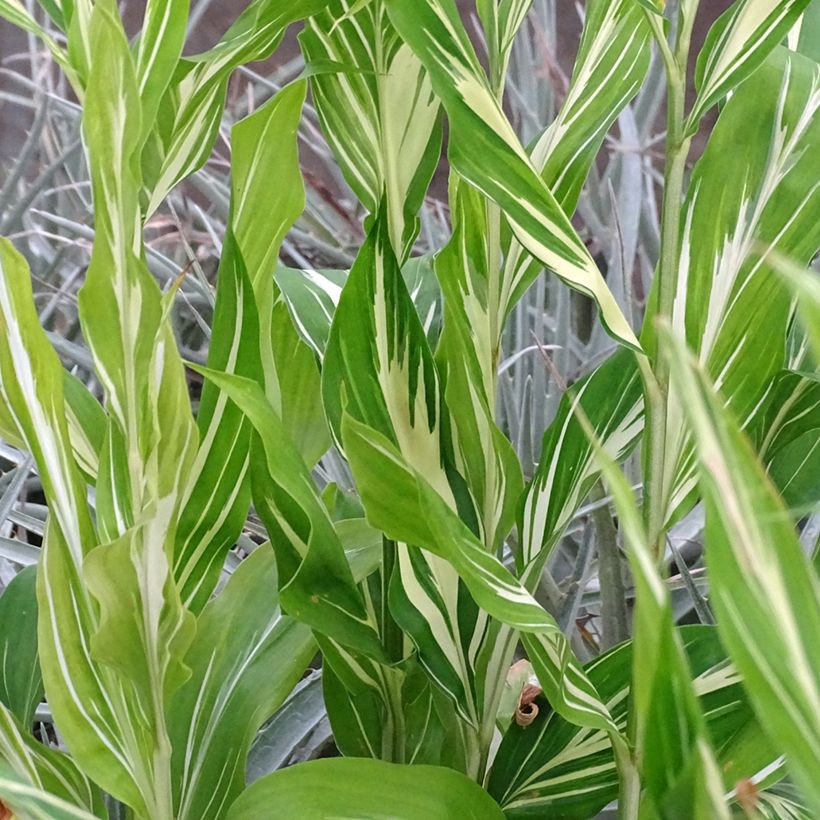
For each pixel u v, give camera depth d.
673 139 0.63
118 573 0.54
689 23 0.62
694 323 0.64
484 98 0.59
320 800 0.57
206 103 0.63
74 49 0.53
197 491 0.65
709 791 0.40
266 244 0.67
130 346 0.53
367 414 0.65
